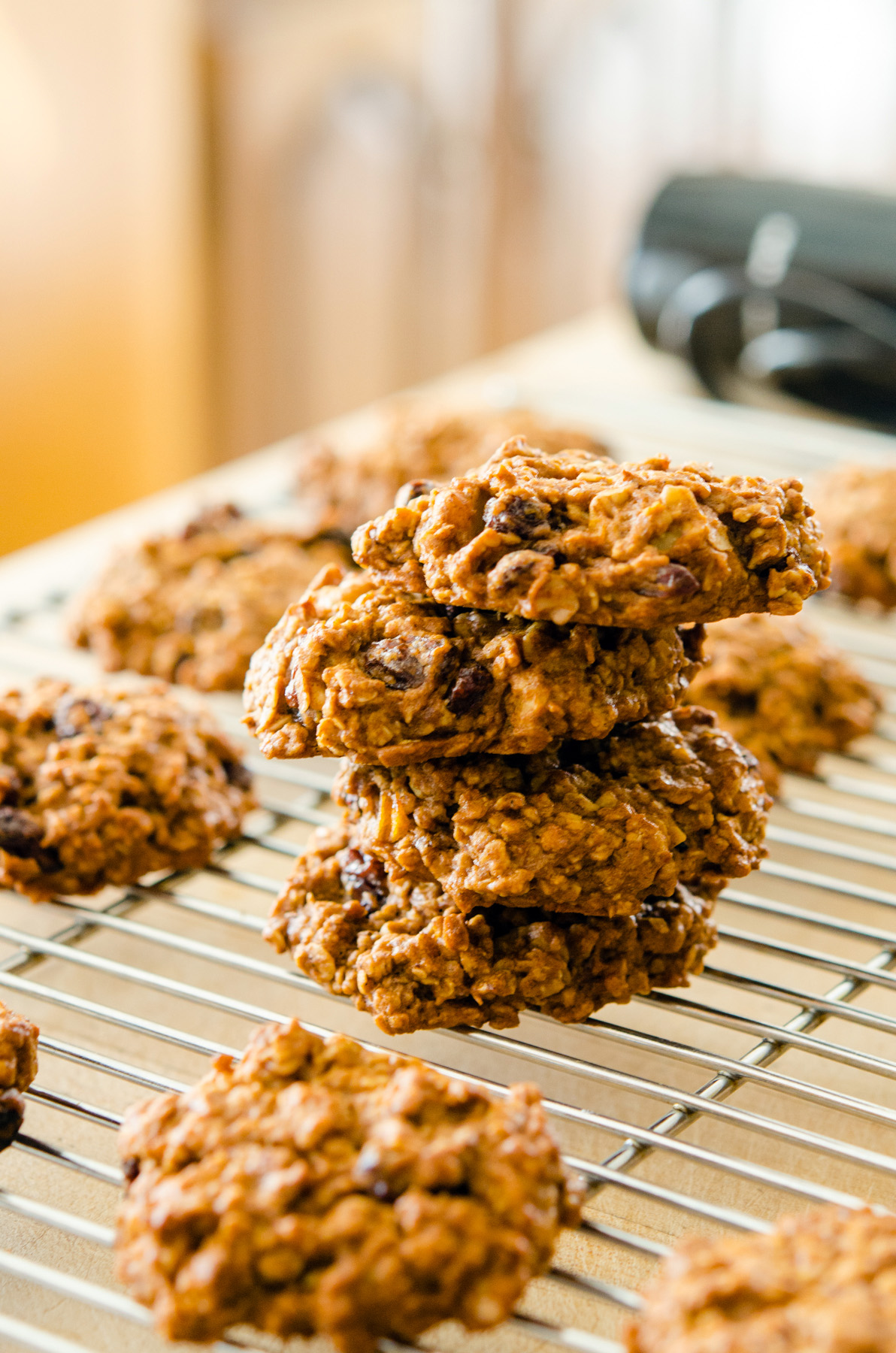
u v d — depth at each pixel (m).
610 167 1.18
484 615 0.43
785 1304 0.38
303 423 1.35
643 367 0.87
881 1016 0.45
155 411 1.29
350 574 0.45
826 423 0.79
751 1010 0.48
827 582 0.43
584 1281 0.40
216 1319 0.39
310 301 1.30
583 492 0.42
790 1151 0.45
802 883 0.49
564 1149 0.45
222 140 1.24
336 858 0.46
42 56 1.10
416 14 1.18
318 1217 0.39
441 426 0.65
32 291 1.16
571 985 0.44
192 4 1.18
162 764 0.49
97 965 0.46
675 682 0.44
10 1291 0.42
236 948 0.50
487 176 1.22
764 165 1.12
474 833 0.44
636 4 1.12
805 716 0.54
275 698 0.43
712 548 0.41
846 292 0.75
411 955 0.44
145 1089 0.46
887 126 1.08
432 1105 0.40
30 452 1.21
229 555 0.60
